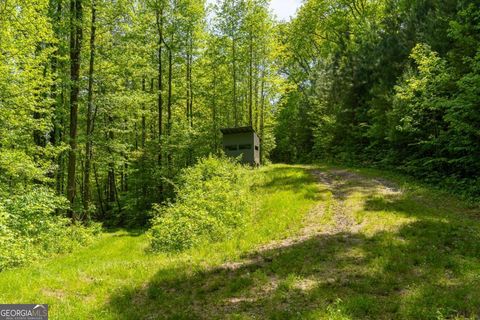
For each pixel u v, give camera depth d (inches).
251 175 850.8
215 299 279.3
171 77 1216.2
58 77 789.9
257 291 288.0
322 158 1379.2
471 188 561.3
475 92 535.8
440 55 722.2
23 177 649.6
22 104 640.4
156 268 362.6
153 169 1074.1
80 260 478.0
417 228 402.6
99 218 1201.4
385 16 1128.2
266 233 468.4
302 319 226.8
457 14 644.1
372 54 1073.5
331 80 1331.2
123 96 809.5
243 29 1307.8
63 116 844.0
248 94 1566.2
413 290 259.0
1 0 597.0
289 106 1852.9
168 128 1132.5
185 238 481.7
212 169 797.2
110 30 781.9
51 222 610.5
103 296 295.7
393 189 642.2
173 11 1080.2
